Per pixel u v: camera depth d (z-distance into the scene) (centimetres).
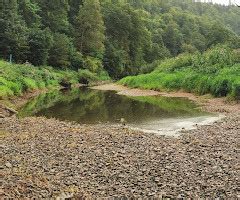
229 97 3806
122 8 11975
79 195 1266
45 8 9312
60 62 7938
